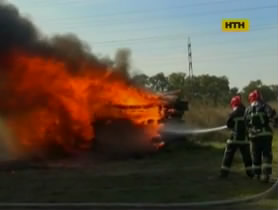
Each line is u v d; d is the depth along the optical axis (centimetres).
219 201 806
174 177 1096
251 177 1081
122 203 806
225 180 1048
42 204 800
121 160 1541
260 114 1043
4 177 1117
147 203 809
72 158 1595
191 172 1177
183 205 785
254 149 1048
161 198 852
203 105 2611
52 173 1191
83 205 790
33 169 1292
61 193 905
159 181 1039
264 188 949
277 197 852
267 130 1035
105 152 1675
